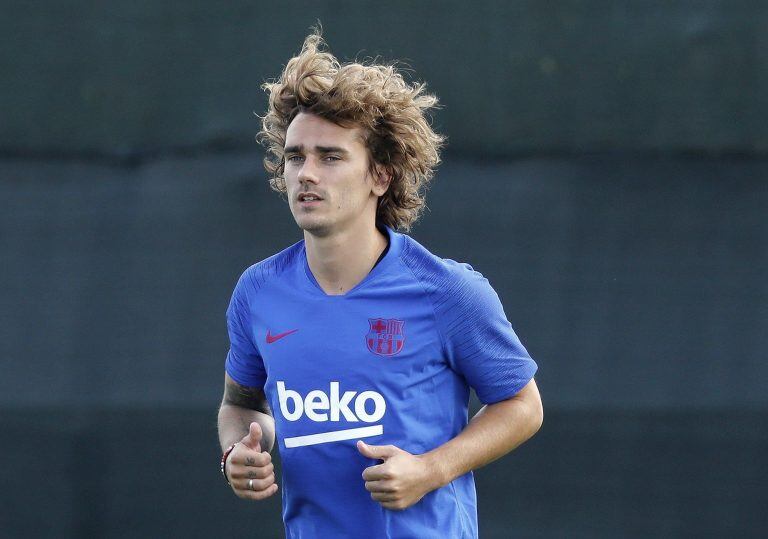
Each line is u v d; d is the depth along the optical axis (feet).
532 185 53.57
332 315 28.73
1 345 54.13
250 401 32.55
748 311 52.03
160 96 54.75
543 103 53.72
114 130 54.85
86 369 53.98
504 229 53.47
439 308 28.50
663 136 53.16
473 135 53.93
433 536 28.89
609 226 53.06
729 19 52.95
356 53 54.44
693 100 53.06
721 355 51.96
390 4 54.29
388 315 28.48
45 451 53.78
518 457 52.60
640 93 53.26
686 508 51.65
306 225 28.12
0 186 54.80
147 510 53.57
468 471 28.96
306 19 54.60
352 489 28.71
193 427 53.57
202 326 53.93
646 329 52.39
